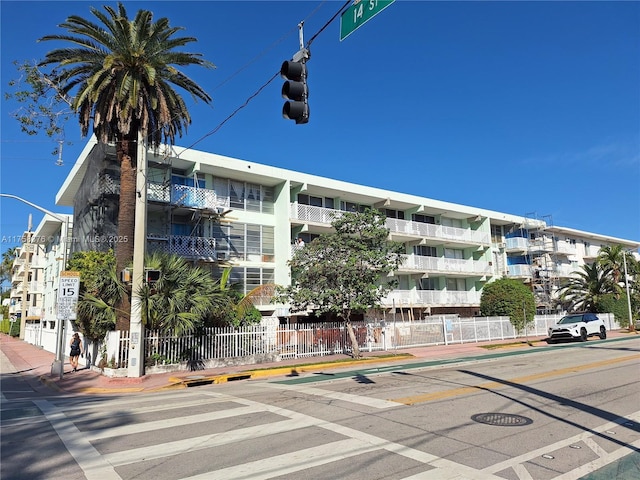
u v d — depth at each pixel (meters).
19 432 7.47
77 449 6.43
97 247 22.78
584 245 53.16
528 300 32.62
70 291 16.48
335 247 19.83
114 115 18.23
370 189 33.69
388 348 24.28
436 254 39.78
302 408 9.01
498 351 23.02
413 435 6.92
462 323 28.30
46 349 32.44
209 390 12.52
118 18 17.20
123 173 18.36
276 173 28.61
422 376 13.52
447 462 5.72
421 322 26.31
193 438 6.91
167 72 19.14
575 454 6.05
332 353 21.84
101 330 17.50
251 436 6.97
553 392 10.37
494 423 7.63
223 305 18.16
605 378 12.28
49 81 17.30
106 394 13.09
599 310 40.75
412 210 37.66
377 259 19.66
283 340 20.16
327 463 5.70
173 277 16.94
